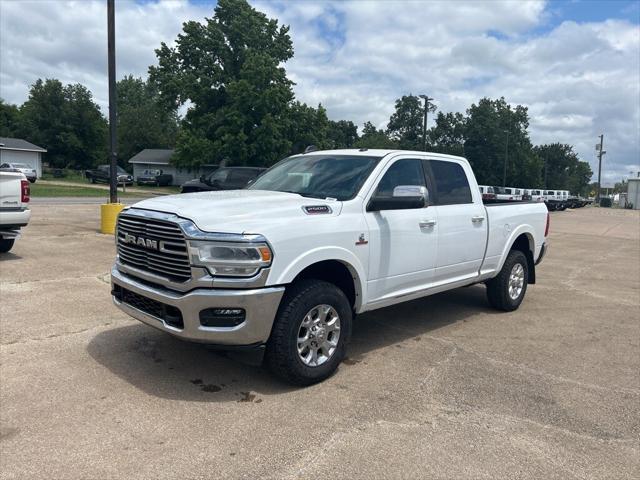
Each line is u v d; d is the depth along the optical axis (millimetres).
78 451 3205
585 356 5285
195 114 49156
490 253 6402
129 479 2941
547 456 3336
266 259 3869
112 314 6047
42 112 71000
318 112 48125
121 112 90188
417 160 5547
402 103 88062
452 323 6344
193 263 3818
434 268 5527
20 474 2951
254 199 4555
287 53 51500
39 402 3832
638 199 72188
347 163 5262
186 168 49875
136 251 4387
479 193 6320
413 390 4277
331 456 3236
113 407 3795
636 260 12953
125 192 38938
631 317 6969
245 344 3924
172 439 3379
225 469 3062
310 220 4250
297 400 4016
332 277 4773
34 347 4930
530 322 6527
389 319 6445
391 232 4918
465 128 83188
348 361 4910
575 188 119562
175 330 3947
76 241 11469
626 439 3594
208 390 4141
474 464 3205
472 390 4320
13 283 7391
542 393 4312
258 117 46031
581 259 12828
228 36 49594
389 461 3203
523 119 84375
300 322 4125
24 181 9188
